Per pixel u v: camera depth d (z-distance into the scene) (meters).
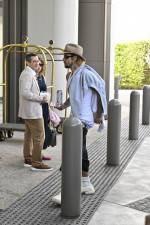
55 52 9.60
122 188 5.38
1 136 8.05
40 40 9.67
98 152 7.35
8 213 4.44
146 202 4.89
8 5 9.10
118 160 6.52
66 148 4.23
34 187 5.29
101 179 5.73
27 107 5.79
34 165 6.05
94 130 9.49
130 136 8.53
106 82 11.15
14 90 9.23
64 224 4.20
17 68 9.55
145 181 5.71
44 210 4.54
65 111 9.16
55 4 9.55
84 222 4.27
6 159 6.73
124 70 21.97
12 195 5.02
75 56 4.70
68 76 4.90
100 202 4.82
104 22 10.98
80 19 11.12
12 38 9.16
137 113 8.47
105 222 4.29
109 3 11.02
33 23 9.66
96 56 11.08
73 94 4.61
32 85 5.76
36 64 5.78
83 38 11.12
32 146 6.36
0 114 9.43
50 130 6.60
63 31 9.64
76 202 4.34
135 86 22.00
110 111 6.39
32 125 5.89
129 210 4.62
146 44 21.67
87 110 4.66
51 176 5.80
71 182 4.29
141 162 6.73
